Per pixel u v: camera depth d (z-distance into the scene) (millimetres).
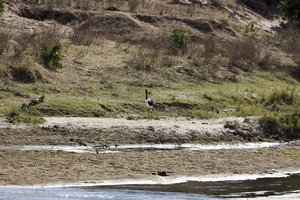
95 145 64000
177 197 47156
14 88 77625
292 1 134625
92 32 103250
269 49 118188
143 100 81000
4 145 61312
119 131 67250
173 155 60125
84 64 89562
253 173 55531
